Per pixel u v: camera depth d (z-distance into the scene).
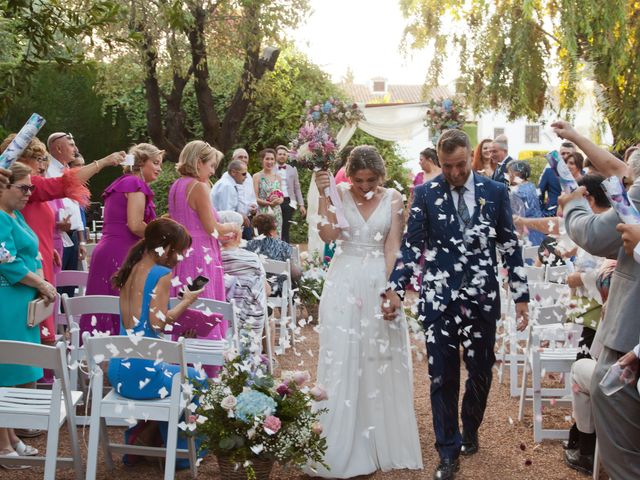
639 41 12.65
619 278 3.23
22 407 3.80
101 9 5.66
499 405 5.79
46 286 4.55
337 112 11.23
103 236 5.83
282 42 15.43
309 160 4.43
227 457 3.99
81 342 5.81
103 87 15.91
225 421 3.98
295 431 3.97
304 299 8.63
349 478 4.33
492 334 4.44
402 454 4.49
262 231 7.54
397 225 4.54
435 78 14.83
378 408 4.44
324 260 9.77
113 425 4.69
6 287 4.43
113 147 18.25
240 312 5.90
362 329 4.43
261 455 3.95
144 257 4.34
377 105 15.43
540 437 4.89
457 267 4.31
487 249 4.36
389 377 4.47
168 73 15.23
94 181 18.25
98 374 3.97
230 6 14.96
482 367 4.51
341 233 4.53
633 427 3.14
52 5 5.49
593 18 12.54
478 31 14.23
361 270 4.46
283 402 4.01
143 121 18.31
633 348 3.11
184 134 16.28
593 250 3.31
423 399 5.88
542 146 33.28
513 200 8.48
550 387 6.23
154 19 13.77
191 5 14.20
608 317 3.25
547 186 9.05
